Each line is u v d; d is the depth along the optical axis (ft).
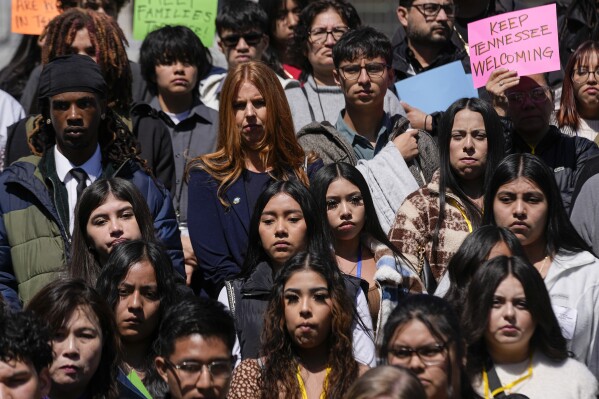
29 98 88.94
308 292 57.62
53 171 67.97
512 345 55.83
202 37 93.09
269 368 57.41
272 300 58.54
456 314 53.57
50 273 65.41
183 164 83.61
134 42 114.42
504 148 69.82
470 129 69.10
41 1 91.56
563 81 80.94
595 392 56.13
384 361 52.54
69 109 67.87
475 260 59.21
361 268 66.90
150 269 59.06
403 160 73.20
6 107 85.87
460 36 89.81
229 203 68.54
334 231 66.85
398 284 65.10
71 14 75.82
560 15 96.27
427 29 86.69
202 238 68.44
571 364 56.54
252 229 64.80
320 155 74.95
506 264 56.39
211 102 89.40
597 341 63.10
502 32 77.05
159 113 84.69
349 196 66.85
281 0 92.07
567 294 63.41
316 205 64.85
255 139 69.67
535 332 56.59
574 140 76.48
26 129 75.00
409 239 68.08
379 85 76.38
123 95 75.66
